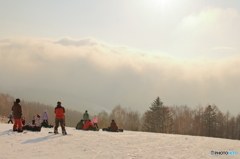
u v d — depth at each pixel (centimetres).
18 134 1545
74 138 1572
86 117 2655
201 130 7844
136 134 2255
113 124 2575
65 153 1141
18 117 1656
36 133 1664
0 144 1237
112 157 1088
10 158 988
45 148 1223
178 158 1112
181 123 7781
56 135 1641
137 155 1148
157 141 1692
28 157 1028
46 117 2472
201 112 8525
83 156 1094
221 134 8206
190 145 1555
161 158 1098
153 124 8088
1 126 2050
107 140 1584
